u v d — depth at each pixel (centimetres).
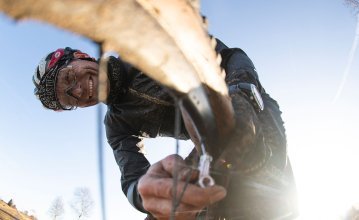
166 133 262
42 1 50
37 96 303
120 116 266
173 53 72
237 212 111
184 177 95
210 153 92
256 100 130
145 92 251
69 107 300
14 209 2566
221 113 88
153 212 100
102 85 69
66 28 55
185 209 96
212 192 91
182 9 67
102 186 77
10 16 49
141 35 65
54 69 281
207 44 75
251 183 106
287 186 124
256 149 101
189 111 83
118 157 263
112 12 59
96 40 60
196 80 80
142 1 63
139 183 103
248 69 176
